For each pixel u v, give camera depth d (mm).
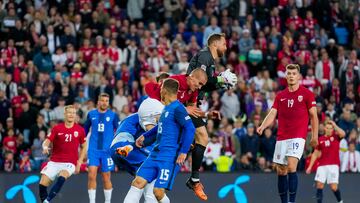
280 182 39469
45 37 63062
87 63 63094
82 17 66875
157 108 36375
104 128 46719
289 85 38750
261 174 52438
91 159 46500
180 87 35000
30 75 60812
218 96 61250
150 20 70750
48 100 58875
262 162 55594
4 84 59469
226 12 69375
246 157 56031
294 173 38562
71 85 60000
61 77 61031
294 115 38562
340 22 74500
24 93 59062
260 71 64938
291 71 38469
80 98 59781
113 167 47062
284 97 38812
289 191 38625
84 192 50625
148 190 36656
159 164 33875
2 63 61281
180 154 33594
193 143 35281
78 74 61031
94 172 46500
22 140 56125
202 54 35344
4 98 58406
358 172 53656
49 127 57844
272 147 56594
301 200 53000
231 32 68312
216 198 51750
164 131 33969
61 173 44906
